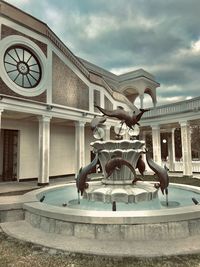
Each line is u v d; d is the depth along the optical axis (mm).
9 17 12250
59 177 18531
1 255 3992
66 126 20031
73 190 9867
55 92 14820
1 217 5996
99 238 4559
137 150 7410
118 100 21438
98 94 18922
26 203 6227
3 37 11984
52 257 3867
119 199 6473
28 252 4090
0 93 11633
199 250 4020
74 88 16438
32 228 5441
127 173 7320
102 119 8195
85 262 3660
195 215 4797
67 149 19875
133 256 3818
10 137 15672
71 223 4812
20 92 12617
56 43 15094
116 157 7160
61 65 15469
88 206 6531
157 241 4434
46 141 13781
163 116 19844
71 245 4293
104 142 7344
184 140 18016
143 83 28141
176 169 24203
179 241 4434
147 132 26734
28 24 13281
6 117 14742
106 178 7473
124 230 4508
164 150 36531
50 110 14242
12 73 12617
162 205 6895
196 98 16891
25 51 13391
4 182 14594
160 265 3508
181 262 3600
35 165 16469
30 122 16469
